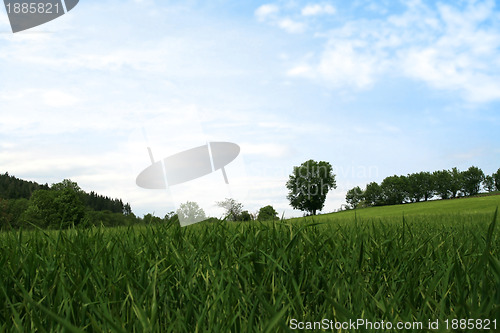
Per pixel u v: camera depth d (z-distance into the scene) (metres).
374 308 1.13
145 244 2.03
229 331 0.95
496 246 1.84
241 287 1.28
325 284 1.26
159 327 1.00
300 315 1.06
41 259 1.56
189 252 1.75
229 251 1.76
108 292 1.23
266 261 1.58
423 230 2.91
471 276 1.31
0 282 1.18
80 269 1.38
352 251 1.61
